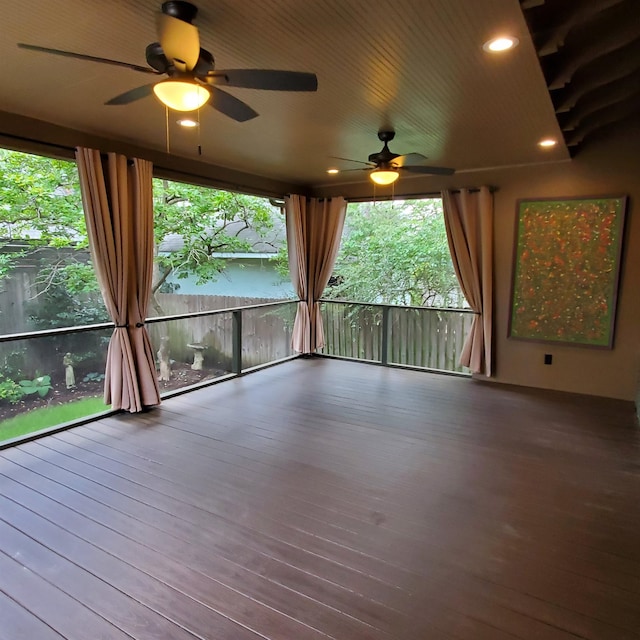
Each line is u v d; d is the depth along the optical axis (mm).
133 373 4051
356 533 2406
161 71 2012
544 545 2320
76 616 1845
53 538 2350
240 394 4777
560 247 4777
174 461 3227
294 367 5945
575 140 3982
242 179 5324
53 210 5949
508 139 3859
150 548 2273
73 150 3645
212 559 2193
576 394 4805
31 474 3029
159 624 1804
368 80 2596
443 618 1848
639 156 4355
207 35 2090
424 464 3199
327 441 3582
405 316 5898
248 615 1852
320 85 2676
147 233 4090
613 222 4512
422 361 5859
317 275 6359
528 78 2549
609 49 2443
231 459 3262
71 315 6391
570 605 1920
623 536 2395
